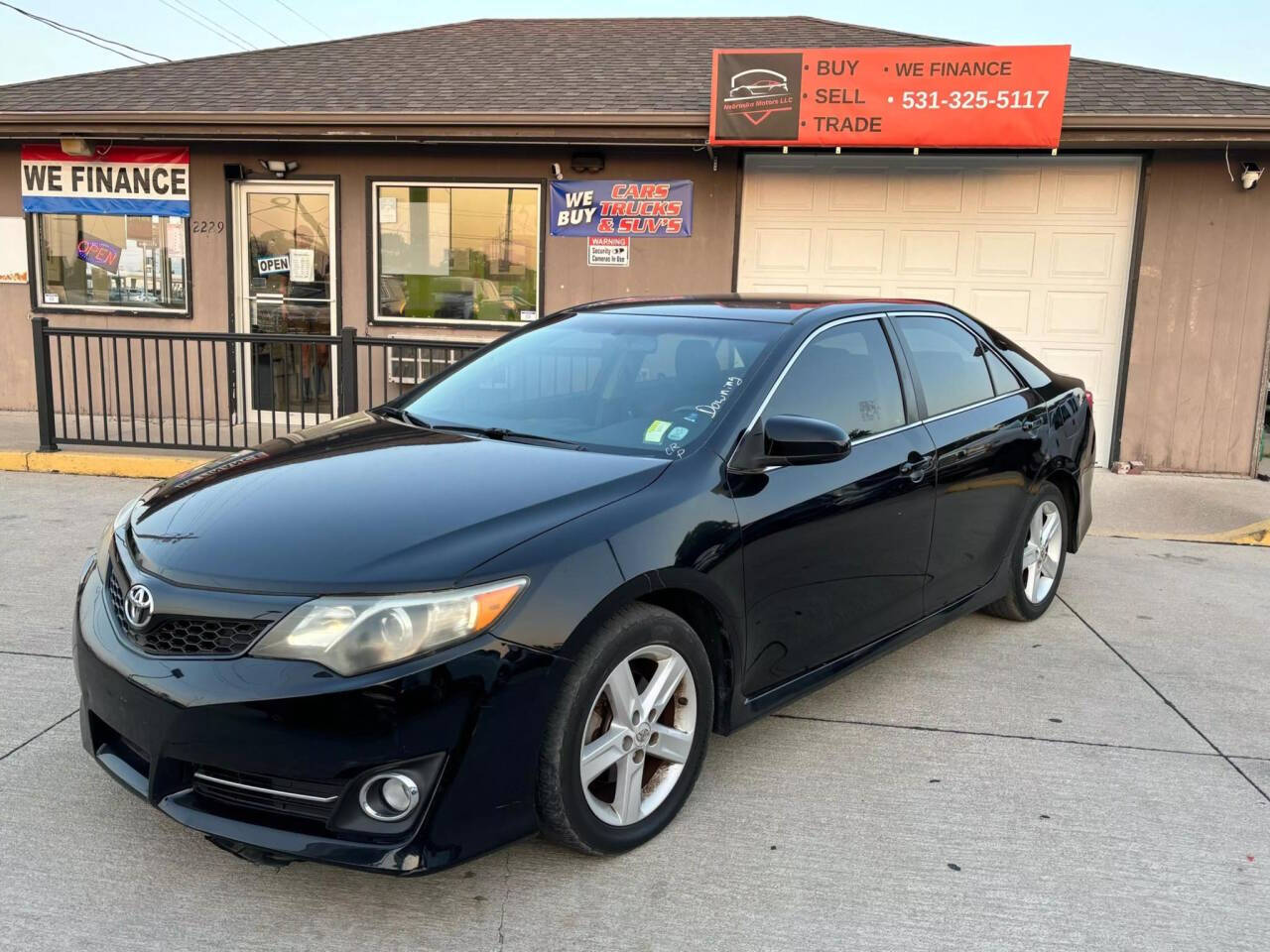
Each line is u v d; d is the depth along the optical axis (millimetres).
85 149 9453
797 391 3443
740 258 8938
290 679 2352
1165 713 3887
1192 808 3170
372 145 9180
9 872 2691
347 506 2789
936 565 3959
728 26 11398
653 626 2764
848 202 8742
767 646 3203
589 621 2578
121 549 2881
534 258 9219
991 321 8711
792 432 3064
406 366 9523
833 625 3469
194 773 2490
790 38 10672
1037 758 3492
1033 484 4543
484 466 3055
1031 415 4578
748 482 3121
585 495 2822
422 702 2359
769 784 3264
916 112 7809
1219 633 4832
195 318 9680
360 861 2342
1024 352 4957
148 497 3223
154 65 10328
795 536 3211
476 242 9266
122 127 8633
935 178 8602
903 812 3107
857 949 2461
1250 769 3443
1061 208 8461
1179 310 8359
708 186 8859
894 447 3699
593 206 9008
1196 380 8430
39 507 6648
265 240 9539
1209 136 7578
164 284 9695
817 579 3340
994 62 7645
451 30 11680
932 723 3758
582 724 2598
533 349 3975
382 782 2395
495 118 8227
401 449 3291
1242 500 7637
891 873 2783
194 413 9820
